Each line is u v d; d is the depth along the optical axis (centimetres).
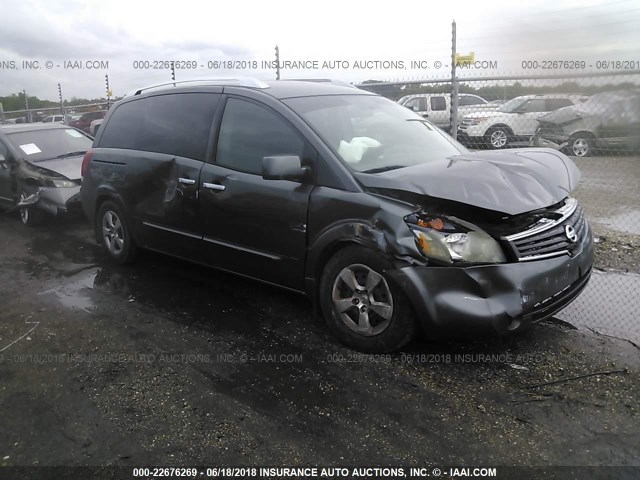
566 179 373
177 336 397
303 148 382
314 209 365
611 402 299
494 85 747
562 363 342
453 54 733
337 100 437
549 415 290
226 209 421
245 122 425
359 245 345
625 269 511
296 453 266
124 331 408
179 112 480
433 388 318
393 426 285
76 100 1895
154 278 521
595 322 401
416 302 322
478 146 1005
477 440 272
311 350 367
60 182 713
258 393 318
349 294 360
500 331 312
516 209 312
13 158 762
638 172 822
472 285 312
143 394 321
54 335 405
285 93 426
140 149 510
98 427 291
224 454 267
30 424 295
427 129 459
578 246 349
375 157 384
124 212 528
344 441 274
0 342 396
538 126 916
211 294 474
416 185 328
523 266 316
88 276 536
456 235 314
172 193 467
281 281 403
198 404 309
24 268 570
